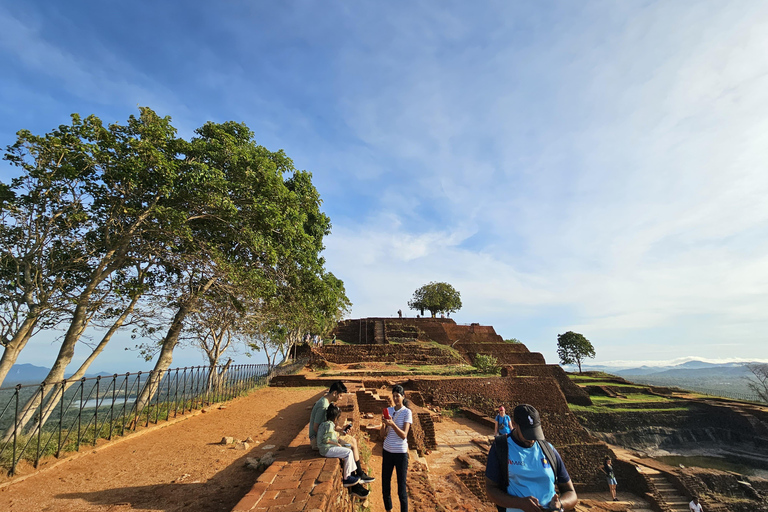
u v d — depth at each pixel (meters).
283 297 16.75
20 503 4.88
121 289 11.26
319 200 19.05
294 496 3.93
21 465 6.01
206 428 9.61
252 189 13.74
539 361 43.53
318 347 37.25
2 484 5.33
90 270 11.94
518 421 3.02
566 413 24.94
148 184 11.00
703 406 36.75
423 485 8.81
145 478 5.91
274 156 16.17
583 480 22.11
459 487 10.47
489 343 46.34
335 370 29.92
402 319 50.75
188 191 11.38
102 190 11.05
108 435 8.00
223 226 13.44
